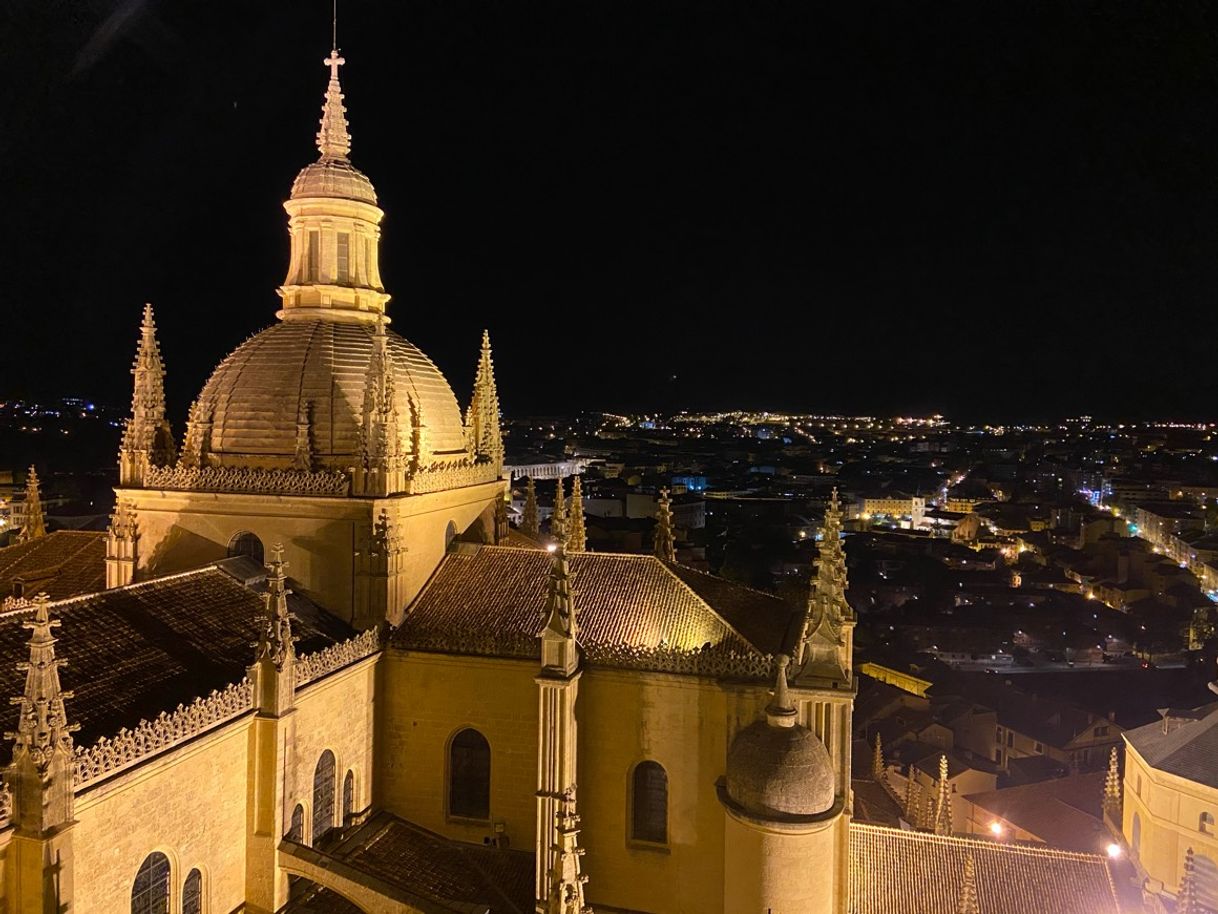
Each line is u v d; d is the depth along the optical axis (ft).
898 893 137.39
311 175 152.05
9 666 88.84
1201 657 392.68
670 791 120.57
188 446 139.85
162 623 108.37
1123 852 173.78
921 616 470.80
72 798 76.48
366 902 103.40
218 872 98.89
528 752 125.90
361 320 152.05
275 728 102.94
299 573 133.08
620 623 128.36
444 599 138.31
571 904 102.78
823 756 110.11
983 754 312.09
